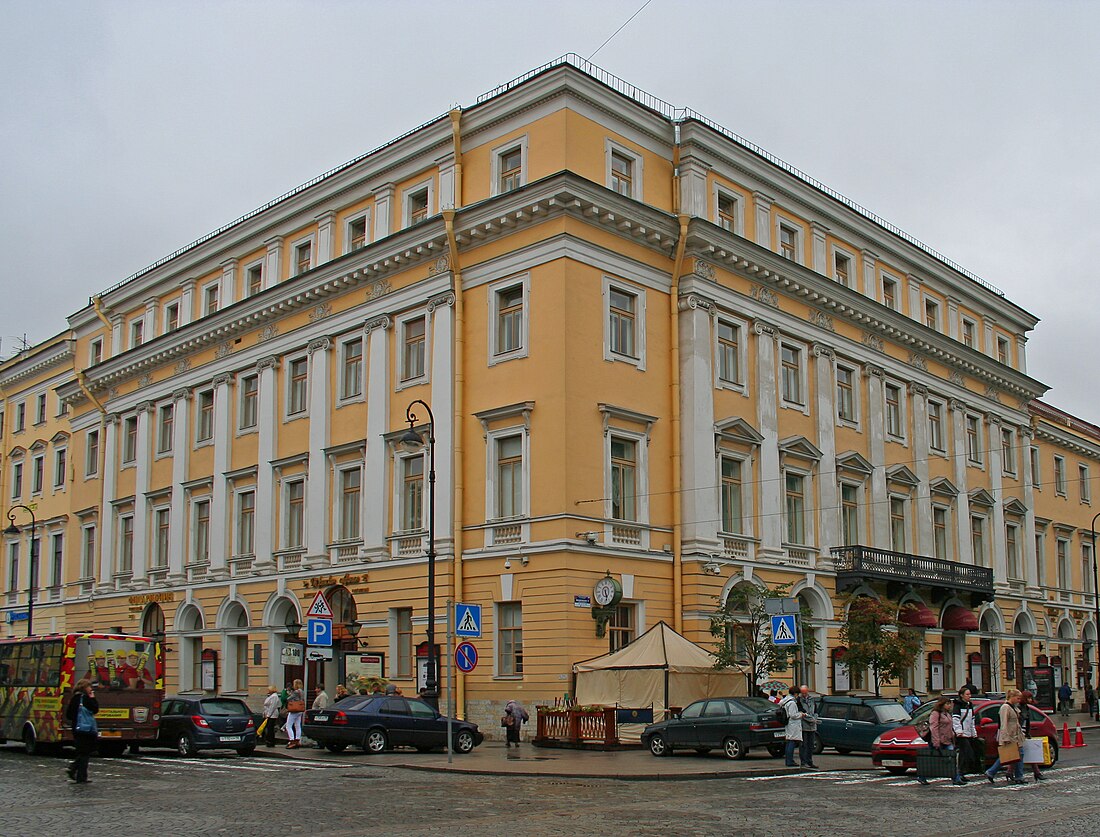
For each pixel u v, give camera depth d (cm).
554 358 3312
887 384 4591
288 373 4234
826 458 4125
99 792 2027
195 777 2317
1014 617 5269
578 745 2988
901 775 2388
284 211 4309
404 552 3638
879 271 4619
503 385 3450
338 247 4091
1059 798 1944
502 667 3353
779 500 3875
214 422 4522
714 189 3828
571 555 3216
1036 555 5588
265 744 3238
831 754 2928
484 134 3662
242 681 4272
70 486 5625
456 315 3584
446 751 3000
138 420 4978
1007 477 5412
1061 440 6228
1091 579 6381
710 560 3525
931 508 4728
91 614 5112
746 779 2302
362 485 3828
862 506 4316
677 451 3578
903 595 4388
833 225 4362
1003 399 5444
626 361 3488
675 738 2795
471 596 3428
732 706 2756
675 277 3662
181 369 4750
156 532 4800
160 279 4938
